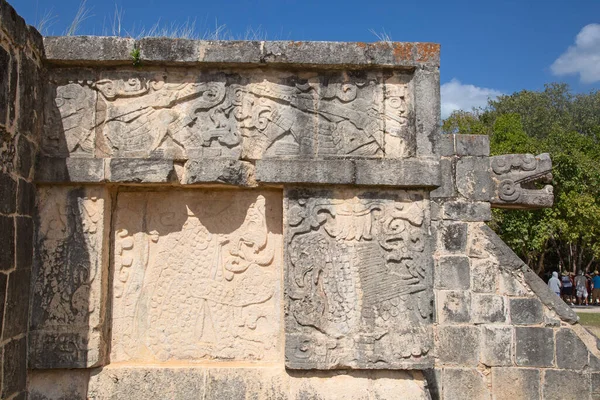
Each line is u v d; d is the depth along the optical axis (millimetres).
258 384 3680
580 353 5309
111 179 3693
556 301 5391
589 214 15289
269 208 3990
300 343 3674
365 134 3887
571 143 18328
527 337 5391
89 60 3756
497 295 5480
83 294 3676
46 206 3730
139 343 3871
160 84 3869
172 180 3762
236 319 3918
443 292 5512
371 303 3734
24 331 3525
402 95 3939
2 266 3125
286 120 3879
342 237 3781
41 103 3771
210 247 3971
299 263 3742
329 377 3717
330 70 3926
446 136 5820
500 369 5367
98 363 3650
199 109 3863
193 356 3871
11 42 3221
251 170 3846
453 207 5680
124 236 3945
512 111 27312
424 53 3896
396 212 3824
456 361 5406
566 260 22250
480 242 5598
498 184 5770
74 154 3770
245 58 3805
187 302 3920
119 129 3816
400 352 3691
